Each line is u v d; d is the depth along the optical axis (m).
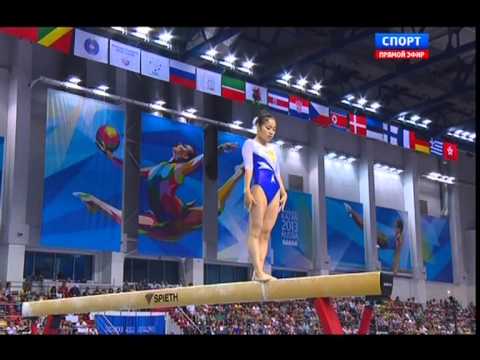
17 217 23.00
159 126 27.48
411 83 35.44
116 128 26.03
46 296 22.16
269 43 30.20
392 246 36.69
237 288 5.98
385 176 38.28
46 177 23.77
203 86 25.67
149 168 26.78
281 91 31.27
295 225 32.22
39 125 24.62
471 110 38.66
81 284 24.59
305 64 29.31
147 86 27.80
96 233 24.73
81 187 24.58
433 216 40.22
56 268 25.11
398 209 38.44
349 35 28.56
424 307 36.06
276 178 6.17
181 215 27.39
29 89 24.16
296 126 33.94
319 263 32.66
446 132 37.62
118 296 7.38
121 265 25.80
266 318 26.09
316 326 26.28
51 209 23.67
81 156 24.80
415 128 37.31
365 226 35.88
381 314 30.28
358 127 32.03
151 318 15.64
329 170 35.28
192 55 26.53
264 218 6.02
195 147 28.47
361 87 31.53
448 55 28.20
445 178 40.84
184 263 28.41
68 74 25.39
